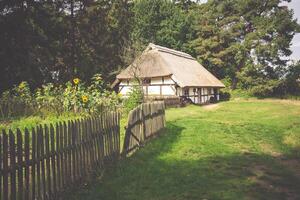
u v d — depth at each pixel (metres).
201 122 20.53
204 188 8.38
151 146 13.07
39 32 31.80
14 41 28.53
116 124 10.87
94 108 17.08
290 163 11.43
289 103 41.41
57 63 37.09
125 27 47.94
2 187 5.88
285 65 54.19
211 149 12.90
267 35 54.44
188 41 63.12
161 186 8.45
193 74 44.34
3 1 28.42
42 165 6.77
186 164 10.62
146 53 42.53
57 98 17.08
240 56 55.53
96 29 43.06
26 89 18.17
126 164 10.34
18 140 6.14
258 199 7.74
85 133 8.64
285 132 17.73
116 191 8.04
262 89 53.22
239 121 22.30
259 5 56.81
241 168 10.38
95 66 42.81
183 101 38.53
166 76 39.38
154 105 15.57
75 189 7.96
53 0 34.56
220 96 55.19
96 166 9.22
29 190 6.40
